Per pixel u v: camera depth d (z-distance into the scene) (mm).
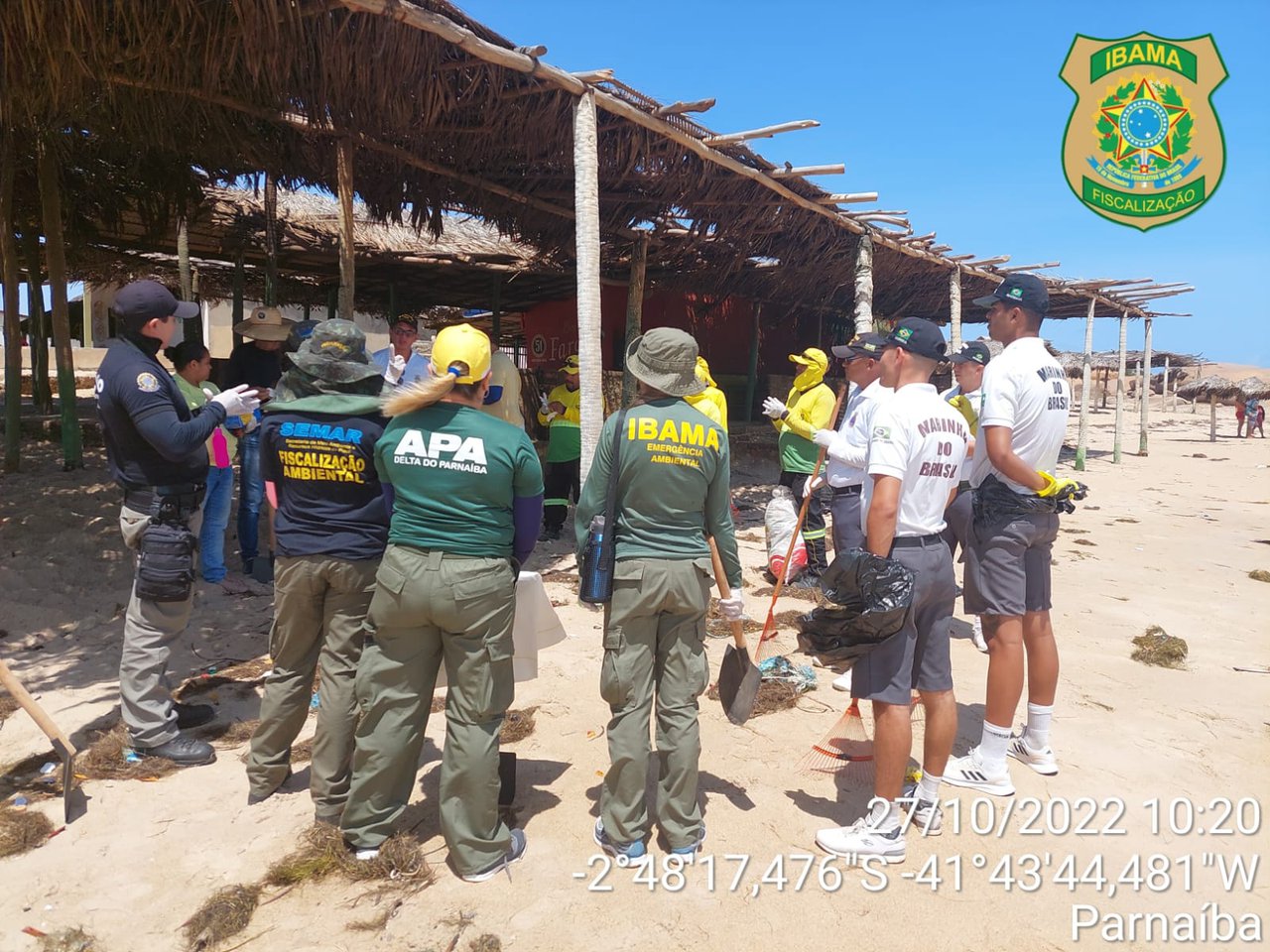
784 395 17109
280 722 3279
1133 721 4254
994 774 3523
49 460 9266
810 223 9844
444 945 2527
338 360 3119
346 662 3129
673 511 2887
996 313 3590
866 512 3053
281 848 3029
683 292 14625
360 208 11820
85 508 7531
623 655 2938
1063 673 4934
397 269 13312
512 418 4543
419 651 2854
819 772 3689
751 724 4160
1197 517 11477
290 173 7949
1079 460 17562
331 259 12008
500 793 3297
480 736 2824
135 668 3559
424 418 2777
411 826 3191
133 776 3486
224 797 3373
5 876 2842
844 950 2549
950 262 13039
